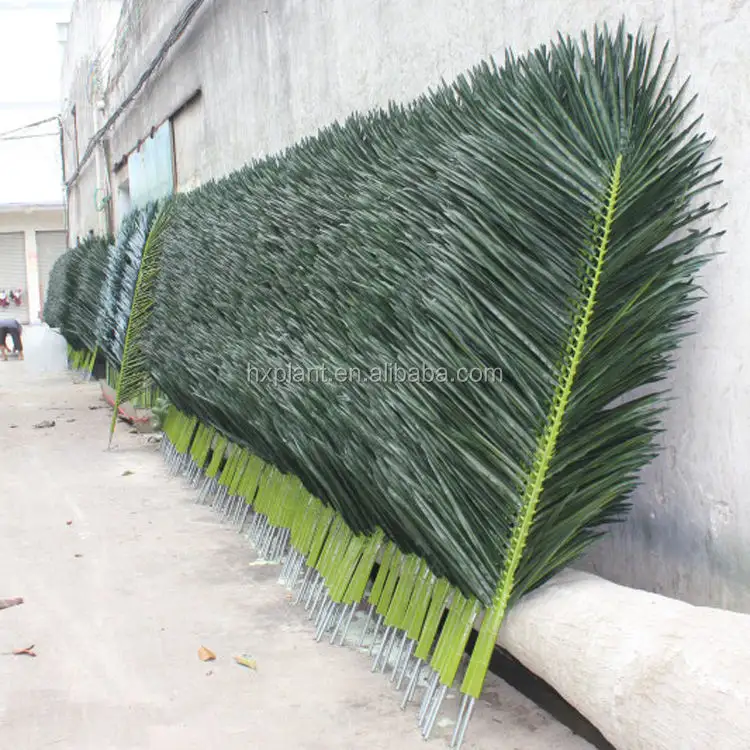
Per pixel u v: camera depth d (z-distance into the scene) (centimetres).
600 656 203
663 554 265
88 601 386
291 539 398
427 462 258
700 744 169
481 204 253
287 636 342
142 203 1229
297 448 338
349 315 316
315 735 262
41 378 1447
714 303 244
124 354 749
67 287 1380
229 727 268
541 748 250
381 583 316
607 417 247
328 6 502
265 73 629
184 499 575
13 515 545
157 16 1018
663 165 236
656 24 257
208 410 520
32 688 300
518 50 325
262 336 406
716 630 187
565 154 234
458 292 252
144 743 260
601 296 237
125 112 1373
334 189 366
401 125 349
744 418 236
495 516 244
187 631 348
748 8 228
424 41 396
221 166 777
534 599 242
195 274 557
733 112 234
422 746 253
